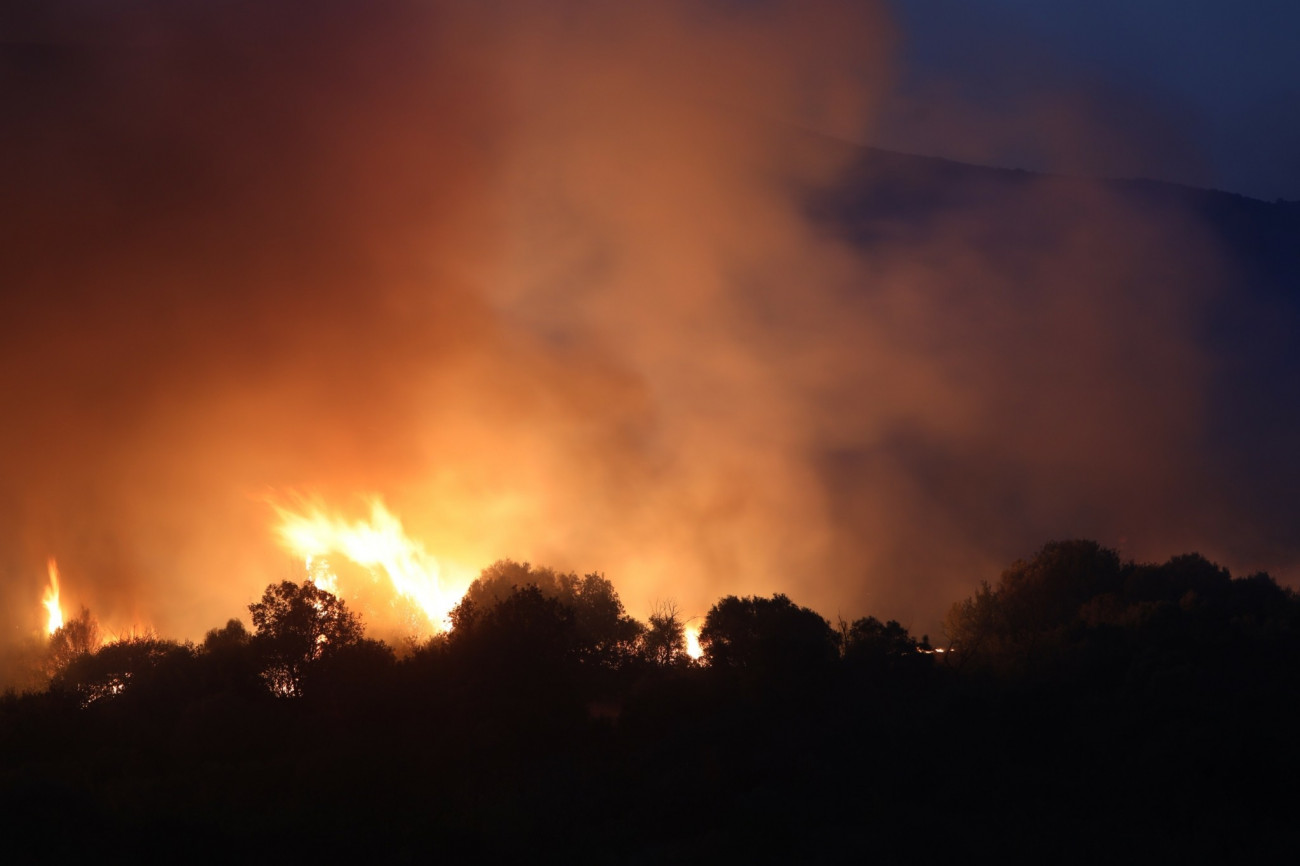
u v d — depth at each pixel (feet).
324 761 52.06
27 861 41.09
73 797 46.42
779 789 50.39
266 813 46.96
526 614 68.80
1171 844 44.91
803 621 73.00
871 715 60.13
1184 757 52.42
